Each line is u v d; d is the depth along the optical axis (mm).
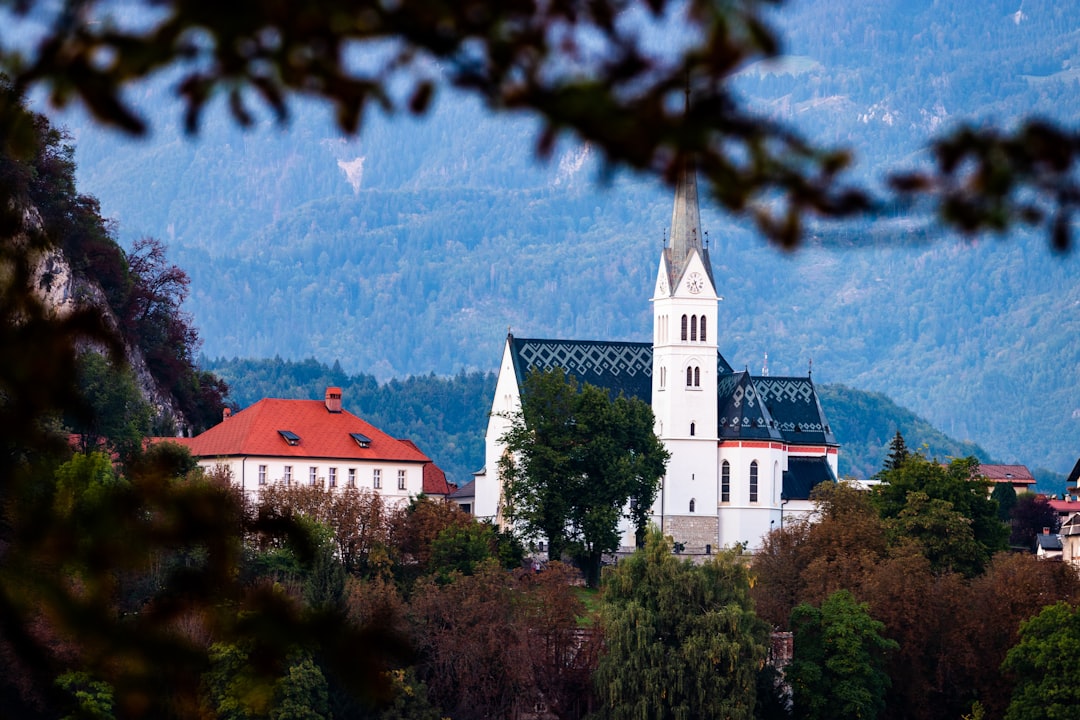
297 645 34656
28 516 37625
